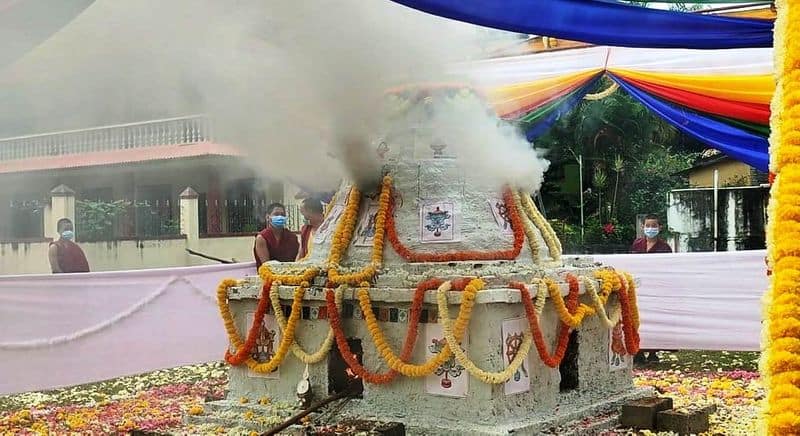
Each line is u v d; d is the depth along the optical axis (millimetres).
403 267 6074
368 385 6066
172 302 9492
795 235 3812
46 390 8922
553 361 5922
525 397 5863
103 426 6707
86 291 8680
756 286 9273
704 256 9445
